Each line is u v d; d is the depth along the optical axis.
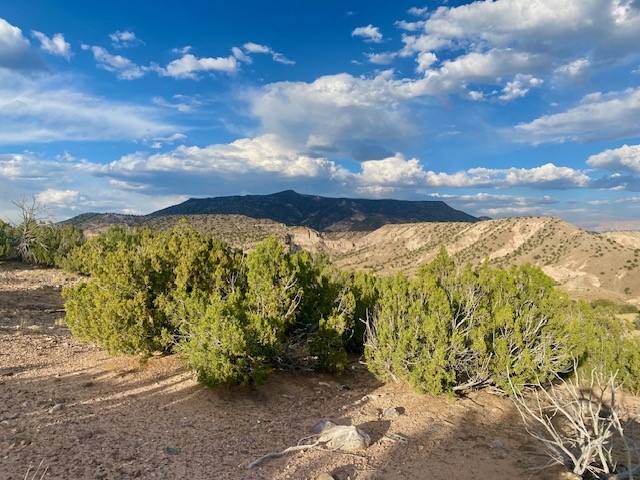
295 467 5.25
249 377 8.32
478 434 6.85
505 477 5.30
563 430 7.08
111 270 9.59
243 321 8.59
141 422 6.47
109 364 9.62
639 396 10.03
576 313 12.09
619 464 5.78
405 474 5.26
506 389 8.24
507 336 8.80
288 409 7.68
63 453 5.18
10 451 5.12
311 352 9.87
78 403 7.04
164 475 4.84
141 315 9.37
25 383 7.94
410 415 7.50
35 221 28.47
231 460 5.41
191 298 9.24
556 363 8.74
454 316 9.32
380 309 10.62
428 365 8.05
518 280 10.39
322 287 10.95
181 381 8.52
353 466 5.38
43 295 18.72
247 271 10.69
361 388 9.20
